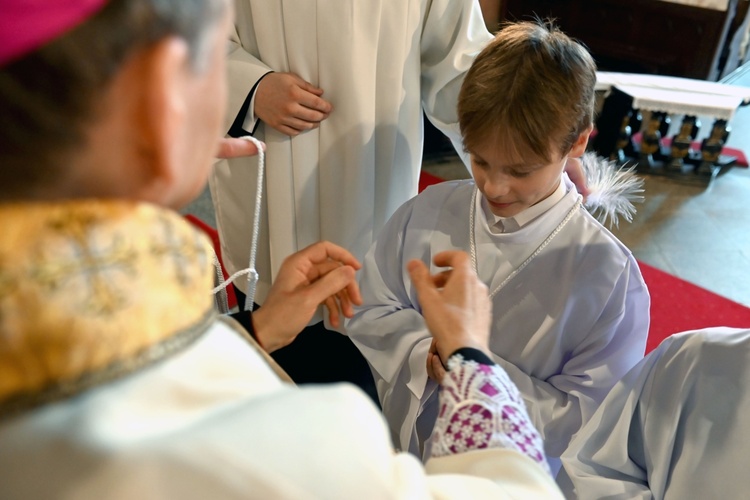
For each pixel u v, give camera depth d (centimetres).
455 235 121
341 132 138
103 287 32
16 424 31
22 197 32
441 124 150
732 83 405
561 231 111
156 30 32
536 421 112
